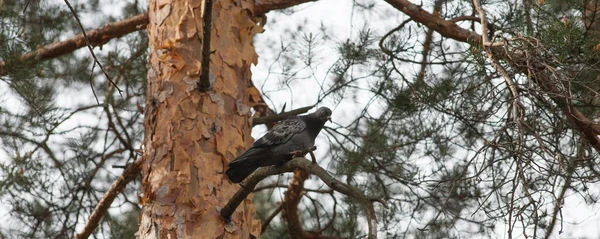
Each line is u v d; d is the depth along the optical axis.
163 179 9.98
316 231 14.21
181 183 9.90
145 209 10.05
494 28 11.55
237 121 10.56
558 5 10.62
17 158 12.93
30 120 12.95
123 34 11.98
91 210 14.04
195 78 10.41
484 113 9.79
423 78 12.80
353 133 13.87
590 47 9.55
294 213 13.91
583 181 8.42
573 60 9.71
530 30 10.62
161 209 9.84
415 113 13.12
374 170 13.55
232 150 10.31
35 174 13.15
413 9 11.54
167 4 10.91
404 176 13.30
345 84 13.70
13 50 11.98
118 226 14.25
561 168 8.02
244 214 10.30
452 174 12.65
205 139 10.17
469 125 12.02
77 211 13.81
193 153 10.07
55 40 13.95
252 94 11.72
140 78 14.27
